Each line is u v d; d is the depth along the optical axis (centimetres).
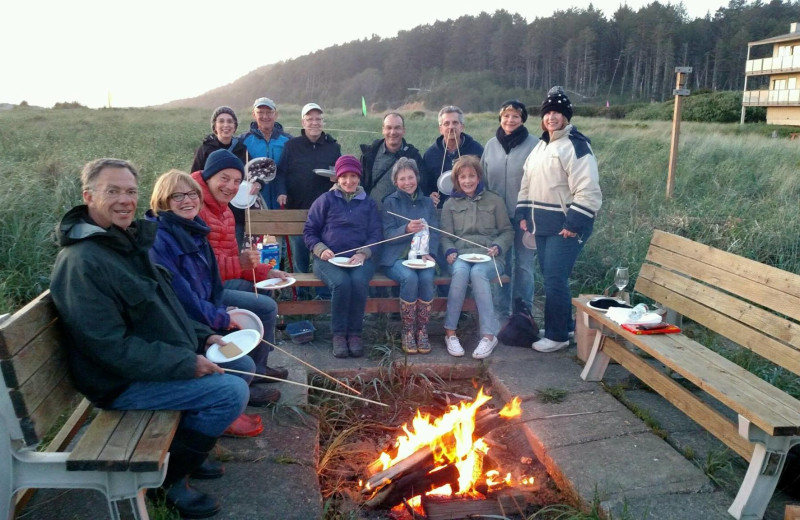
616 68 9562
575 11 10625
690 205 854
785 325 322
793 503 298
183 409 268
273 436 353
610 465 322
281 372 421
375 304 496
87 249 250
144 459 228
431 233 513
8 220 598
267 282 436
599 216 808
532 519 303
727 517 282
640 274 469
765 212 784
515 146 519
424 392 432
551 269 466
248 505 290
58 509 278
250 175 547
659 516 282
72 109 3434
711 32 9269
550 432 357
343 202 494
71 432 308
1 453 231
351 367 449
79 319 245
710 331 509
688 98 4209
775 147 1504
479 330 512
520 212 487
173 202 337
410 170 504
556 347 478
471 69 10488
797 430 256
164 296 283
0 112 2845
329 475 343
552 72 9881
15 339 222
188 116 3088
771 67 3831
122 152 1164
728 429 302
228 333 357
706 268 396
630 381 429
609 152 1404
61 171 834
